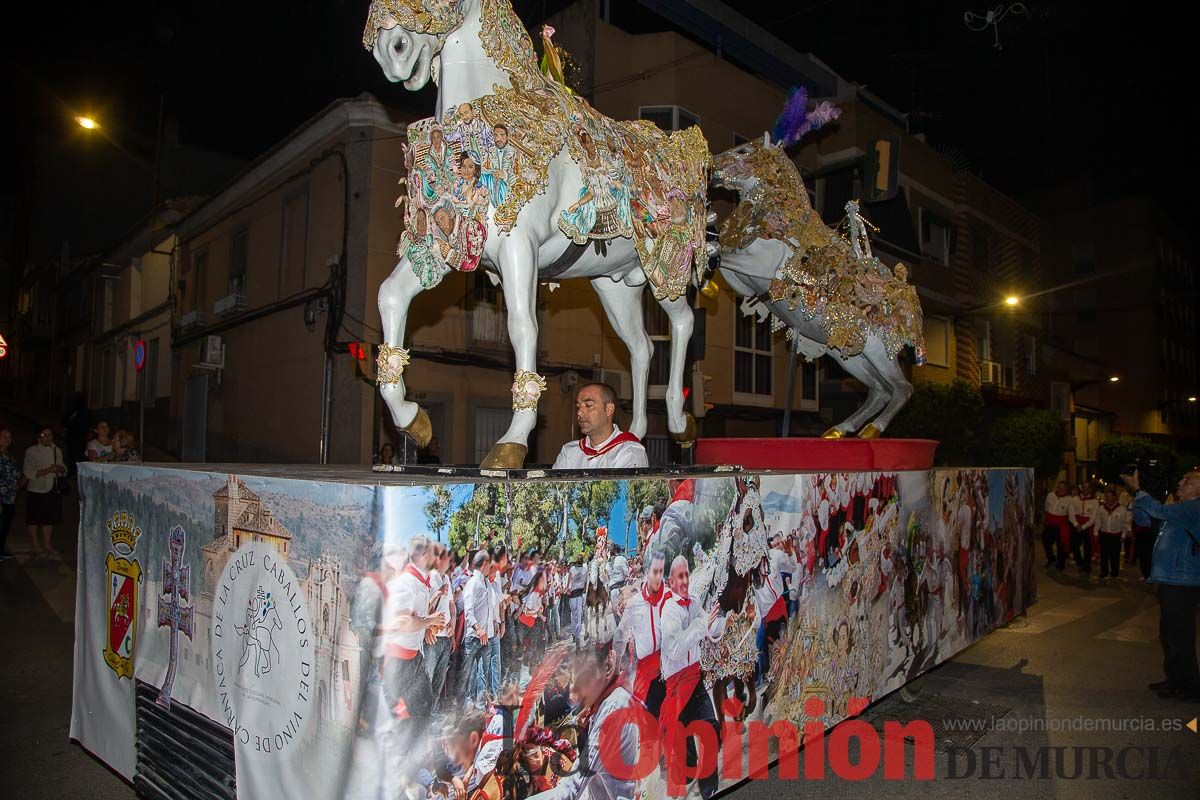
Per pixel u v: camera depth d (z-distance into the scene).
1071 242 37.62
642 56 14.37
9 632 6.21
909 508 4.44
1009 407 22.27
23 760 3.89
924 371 18.72
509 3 2.89
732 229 4.72
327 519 1.96
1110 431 33.25
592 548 2.29
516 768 2.06
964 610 5.21
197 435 16.62
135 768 2.82
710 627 2.80
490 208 2.62
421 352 12.10
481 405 12.91
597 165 2.95
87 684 3.18
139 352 8.04
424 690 1.85
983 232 21.55
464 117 2.62
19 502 12.66
